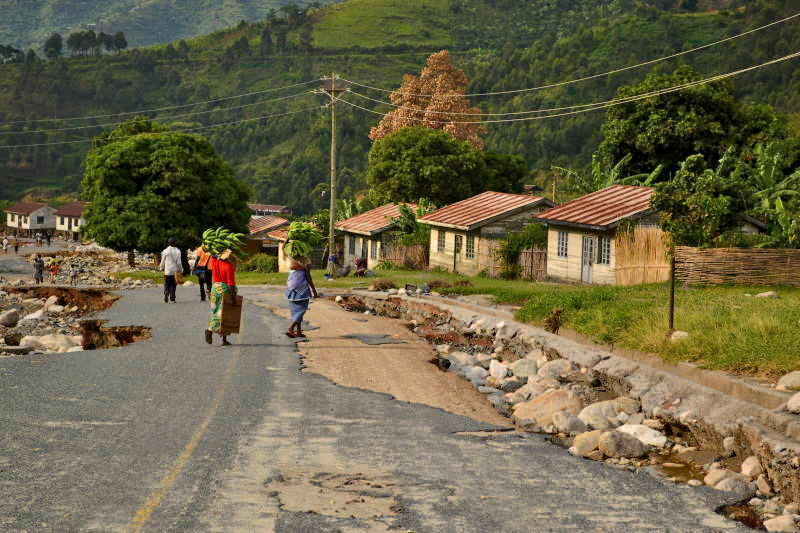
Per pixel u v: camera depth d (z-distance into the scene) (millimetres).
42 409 10062
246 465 7969
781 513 7316
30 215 174875
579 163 147250
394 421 10281
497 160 77938
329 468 8016
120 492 7000
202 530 6188
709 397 10828
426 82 104438
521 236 41594
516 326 19344
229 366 13742
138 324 20484
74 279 49625
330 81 47500
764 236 30578
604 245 33688
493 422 10648
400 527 6449
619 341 15008
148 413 10055
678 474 8625
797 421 8883
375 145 75250
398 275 43562
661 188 30281
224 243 16000
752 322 13281
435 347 18141
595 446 9438
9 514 6379
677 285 25422
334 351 15898
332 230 46562
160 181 61156
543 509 7066
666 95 53906
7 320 23391
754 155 44000
